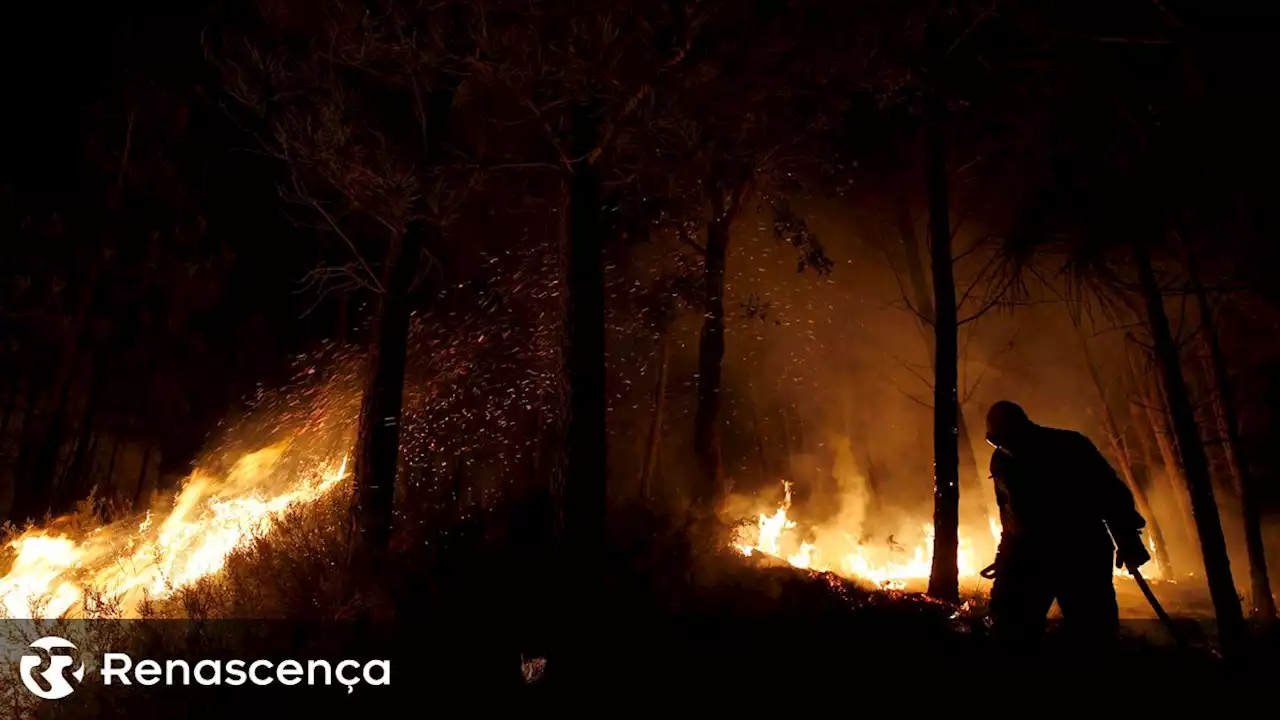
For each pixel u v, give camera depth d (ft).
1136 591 28.78
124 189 39.73
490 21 19.63
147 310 40.42
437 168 21.68
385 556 18.74
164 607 17.99
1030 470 16.88
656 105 20.40
